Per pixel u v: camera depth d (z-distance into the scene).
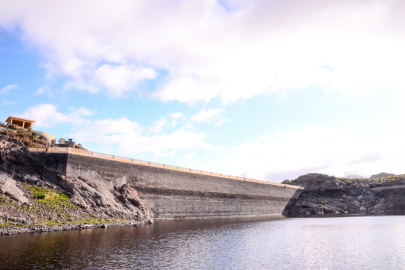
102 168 63.38
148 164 74.12
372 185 161.88
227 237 48.38
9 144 54.44
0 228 38.56
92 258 28.78
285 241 46.28
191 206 84.19
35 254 28.92
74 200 52.59
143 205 67.62
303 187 154.25
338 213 140.62
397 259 33.97
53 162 56.66
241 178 108.12
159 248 35.75
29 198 48.34
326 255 35.91
